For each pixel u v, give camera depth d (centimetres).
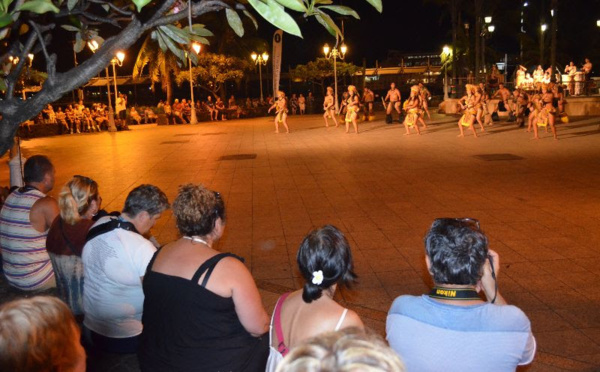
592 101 2950
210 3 229
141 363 301
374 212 984
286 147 2030
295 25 180
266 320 307
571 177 1215
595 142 1788
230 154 1889
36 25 220
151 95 5788
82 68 219
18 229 506
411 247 776
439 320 244
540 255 717
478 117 2167
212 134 2822
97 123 3509
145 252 369
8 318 169
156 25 221
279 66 2697
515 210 952
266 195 1172
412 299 260
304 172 1445
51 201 508
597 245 746
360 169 1451
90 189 433
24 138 2966
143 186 392
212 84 4556
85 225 433
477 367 237
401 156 1656
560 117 2559
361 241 816
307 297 263
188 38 258
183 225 307
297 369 118
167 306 287
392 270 689
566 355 464
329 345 125
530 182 1183
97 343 388
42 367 170
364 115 3316
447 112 3550
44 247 516
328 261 261
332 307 263
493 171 1332
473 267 250
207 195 311
